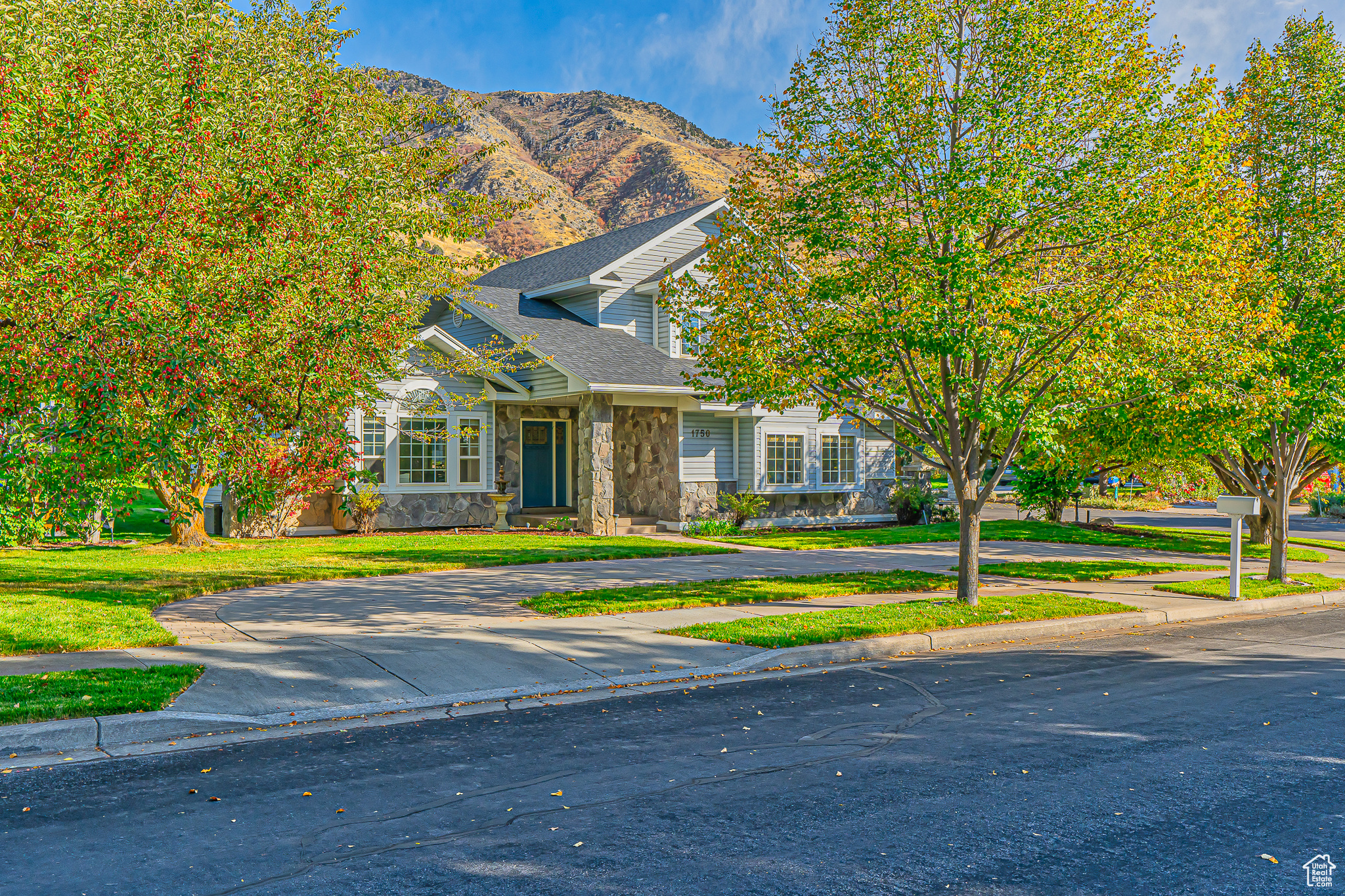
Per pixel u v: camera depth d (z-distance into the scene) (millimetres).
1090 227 11078
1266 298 13820
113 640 9133
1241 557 20906
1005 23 11453
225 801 5434
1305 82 15031
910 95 11609
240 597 12352
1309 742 6734
